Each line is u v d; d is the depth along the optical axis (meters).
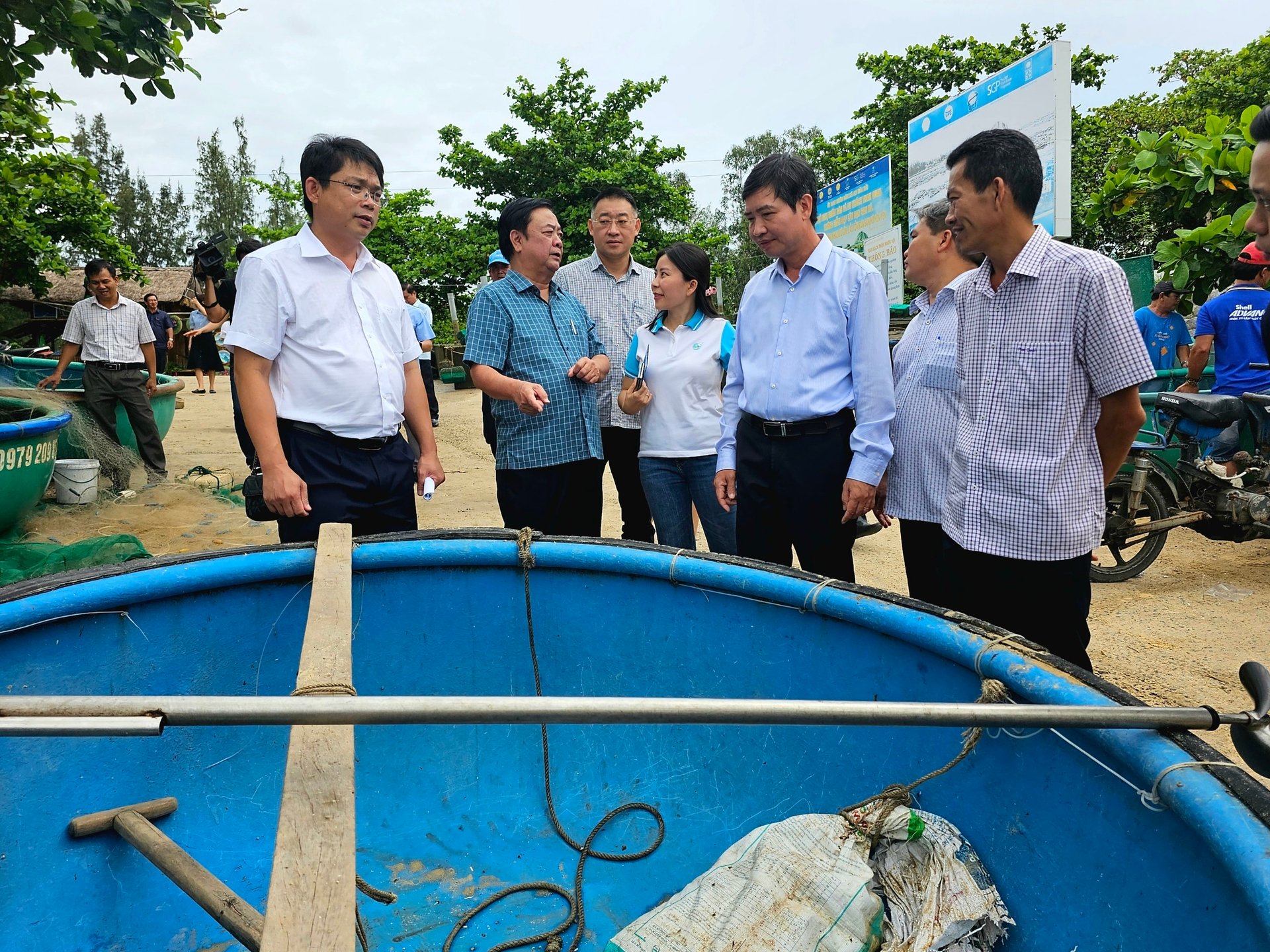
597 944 1.93
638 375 3.58
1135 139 6.13
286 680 2.32
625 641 2.35
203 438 10.20
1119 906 1.35
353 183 2.67
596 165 23.70
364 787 2.29
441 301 25.33
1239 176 5.48
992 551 2.17
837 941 1.54
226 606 2.24
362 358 2.76
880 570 5.21
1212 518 4.66
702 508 3.62
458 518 6.21
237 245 4.25
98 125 71.31
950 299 2.96
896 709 1.32
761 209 2.80
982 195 2.08
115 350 7.23
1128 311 2.02
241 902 1.65
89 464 6.58
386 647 2.40
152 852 1.79
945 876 1.56
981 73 20.59
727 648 2.20
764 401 2.91
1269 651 3.88
